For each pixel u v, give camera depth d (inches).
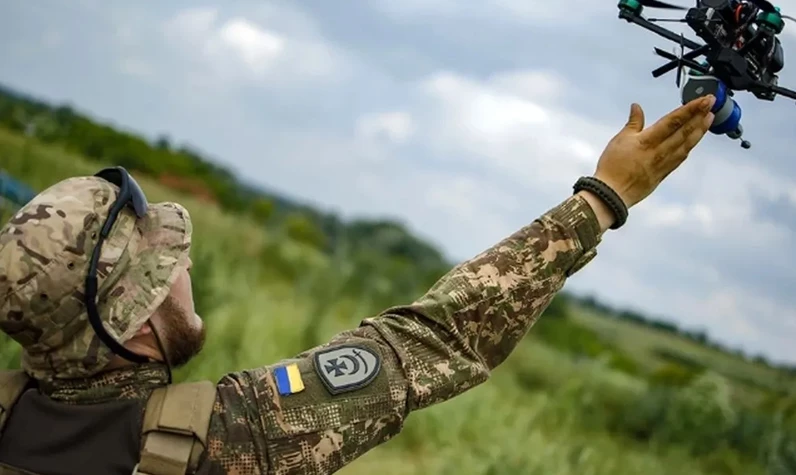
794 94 79.9
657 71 82.6
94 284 69.4
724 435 305.0
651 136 79.0
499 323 78.4
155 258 72.1
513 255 79.1
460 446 250.2
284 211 555.5
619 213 79.6
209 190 592.1
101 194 71.7
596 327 533.0
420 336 76.6
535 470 247.0
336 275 376.8
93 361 70.4
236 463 71.0
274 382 73.4
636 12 81.9
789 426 307.7
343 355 75.1
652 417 315.9
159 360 73.4
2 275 68.6
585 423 311.1
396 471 232.2
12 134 334.3
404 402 74.8
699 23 79.7
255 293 309.6
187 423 70.2
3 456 71.0
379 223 518.6
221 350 240.5
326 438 72.7
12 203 205.0
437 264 496.1
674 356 433.7
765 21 79.4
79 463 69.6
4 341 182.9
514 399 312.8
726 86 80.7
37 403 72.0
